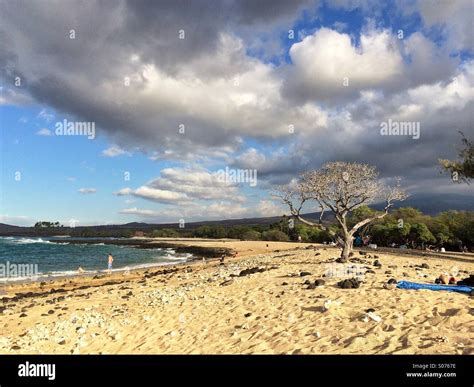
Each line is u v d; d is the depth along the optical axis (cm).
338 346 930
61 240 15712
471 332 904
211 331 1208
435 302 1195
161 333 1270
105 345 1221
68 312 1733
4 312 1858
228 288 1909
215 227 15250
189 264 4859
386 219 7850
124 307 1738
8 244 12081
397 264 2447
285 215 2877
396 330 975
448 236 6731
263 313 1314
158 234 16925
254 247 7562
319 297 1412
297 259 3219
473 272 2195
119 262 6069
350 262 2602
